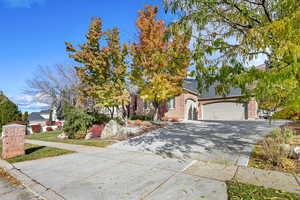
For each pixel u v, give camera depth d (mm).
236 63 2588
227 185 3141
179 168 4188
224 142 6582
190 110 18594
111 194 3039
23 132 6109
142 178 3680
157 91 10602
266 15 2947
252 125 10969
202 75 2857
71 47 10539
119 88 11383
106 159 5199
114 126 9602
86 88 11281
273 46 2402
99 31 10992
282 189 2891
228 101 17609
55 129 17266
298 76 2156
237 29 3121
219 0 2893
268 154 4273
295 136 6543
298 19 2068
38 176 4062
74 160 5234
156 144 6895
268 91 2271
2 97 20141
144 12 10742
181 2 2967
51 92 20297
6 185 3756
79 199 2932
